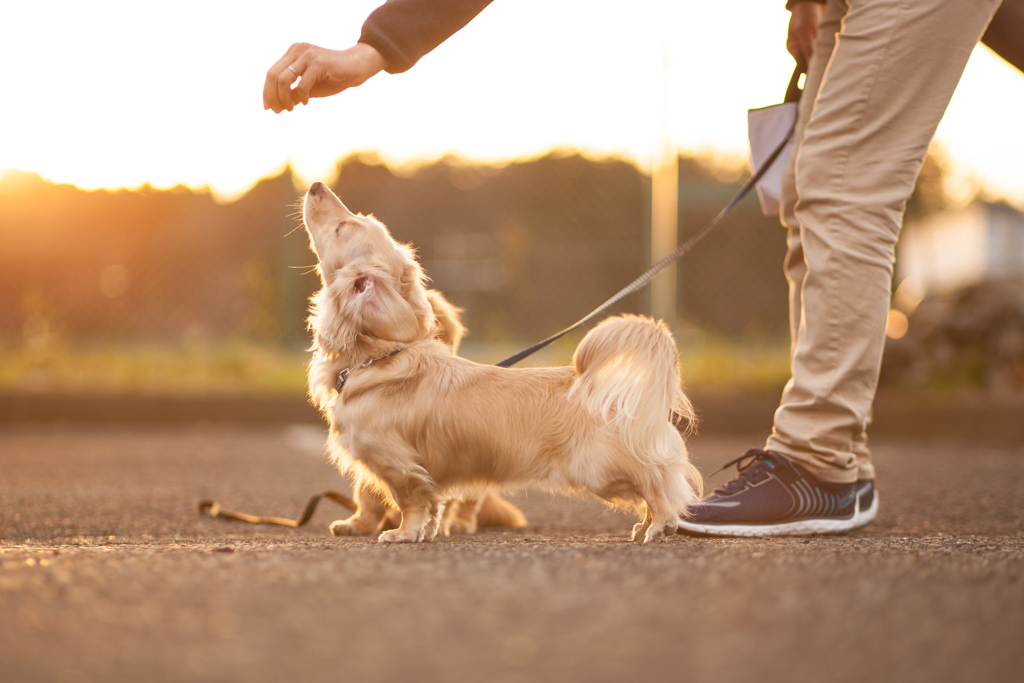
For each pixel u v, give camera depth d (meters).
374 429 2.32
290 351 6.71
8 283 7.09
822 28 2.55
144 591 1.38
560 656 1.09
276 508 3.12
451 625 1.21
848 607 1.29
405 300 2.54
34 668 1.04
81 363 6.79
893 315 6.44
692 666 1.06
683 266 6.96
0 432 5.98
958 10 2.24
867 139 2.29
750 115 2.91
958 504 3.07
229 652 1.10
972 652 1.11
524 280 7.06
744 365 6.18
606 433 2.21
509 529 2.71
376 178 6.65
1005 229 13.45
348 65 2.32
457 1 2.44
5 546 2.07
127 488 3.51
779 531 2.35
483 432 2.29
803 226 2.39
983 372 5.97
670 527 2.21
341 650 1.11
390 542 2.26
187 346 6.91
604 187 6.84
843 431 2.36
